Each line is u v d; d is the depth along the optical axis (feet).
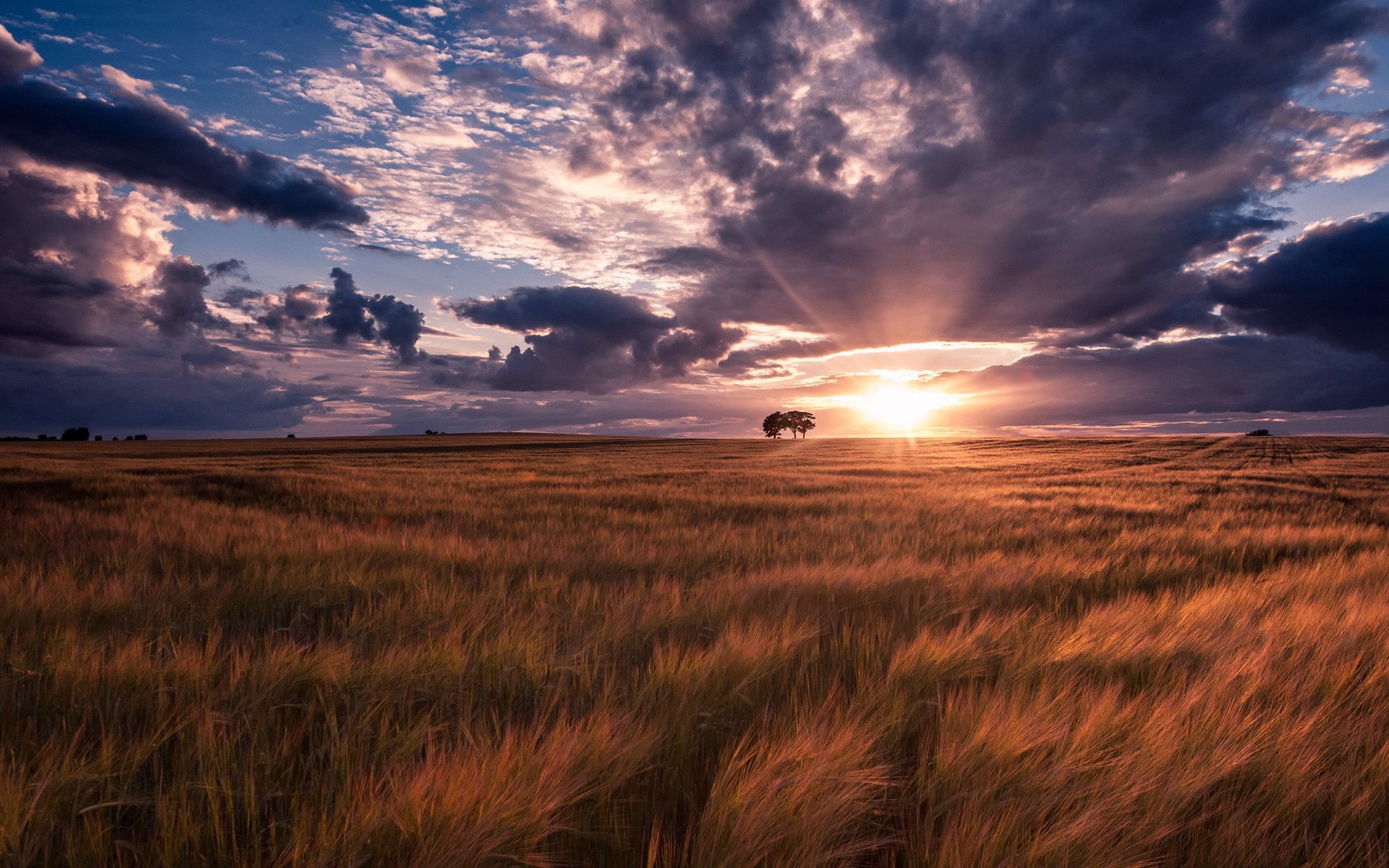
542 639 13.85
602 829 7.79
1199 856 7.22
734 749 9.09
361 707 10.55
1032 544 34.83
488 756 8.49
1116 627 15.26
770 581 20.81
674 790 8.69
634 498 57.77
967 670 12.26
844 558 29.14
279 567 22.58
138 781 8.84
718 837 6.98
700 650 12.87
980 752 8.64
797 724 9.59
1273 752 8.95
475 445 284.61
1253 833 7.39
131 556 25.08
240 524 37.50
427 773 7.77
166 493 58.75
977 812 7.59
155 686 10.94
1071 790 8.04
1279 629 15.24
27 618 15.56
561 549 29.01
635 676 11.75
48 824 7.38
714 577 23.26
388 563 24.90
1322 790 8.29
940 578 22.03
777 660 12.76
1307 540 34.99
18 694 10.98
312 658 12.30
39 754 8.67
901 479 87.20
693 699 10.51
